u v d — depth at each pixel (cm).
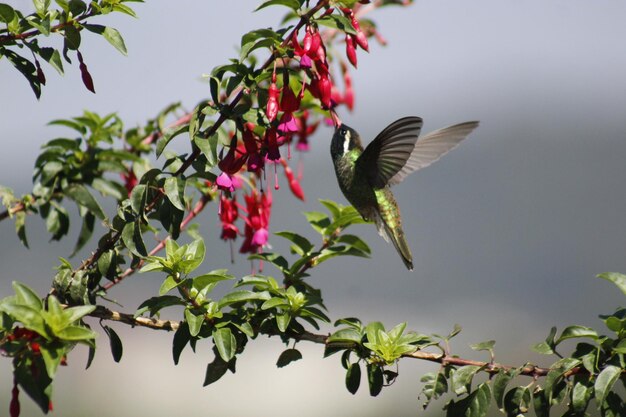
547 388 432
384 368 439
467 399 434
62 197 448
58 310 429
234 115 434
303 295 438
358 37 435
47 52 434
